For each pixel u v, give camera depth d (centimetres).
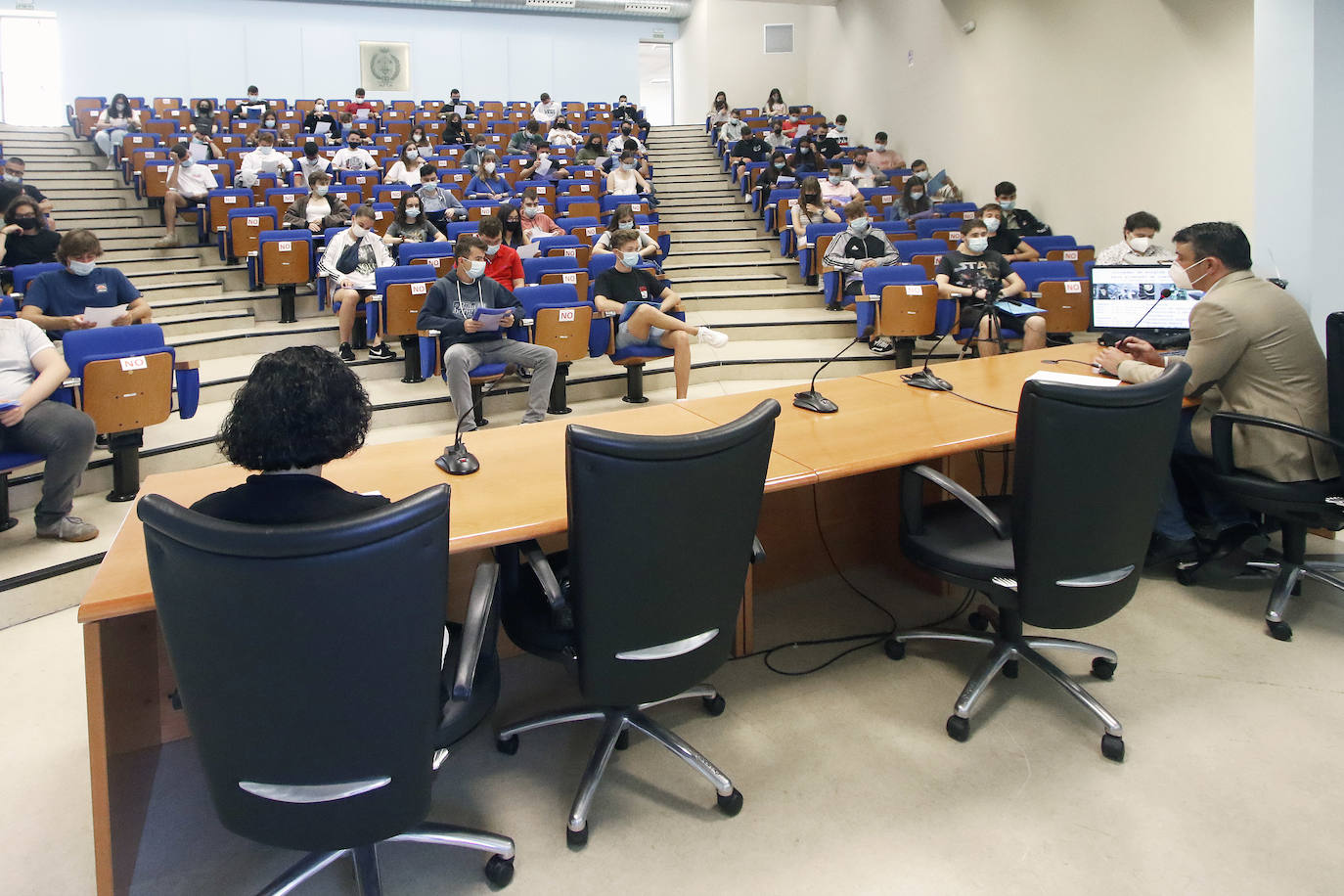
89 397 305
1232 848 161
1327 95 303
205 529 107
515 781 187
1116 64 662
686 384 463
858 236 596
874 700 214
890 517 291
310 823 127
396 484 195
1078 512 179
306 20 1341
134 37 1265
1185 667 224
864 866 159
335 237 549
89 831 173
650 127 1334
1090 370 297
